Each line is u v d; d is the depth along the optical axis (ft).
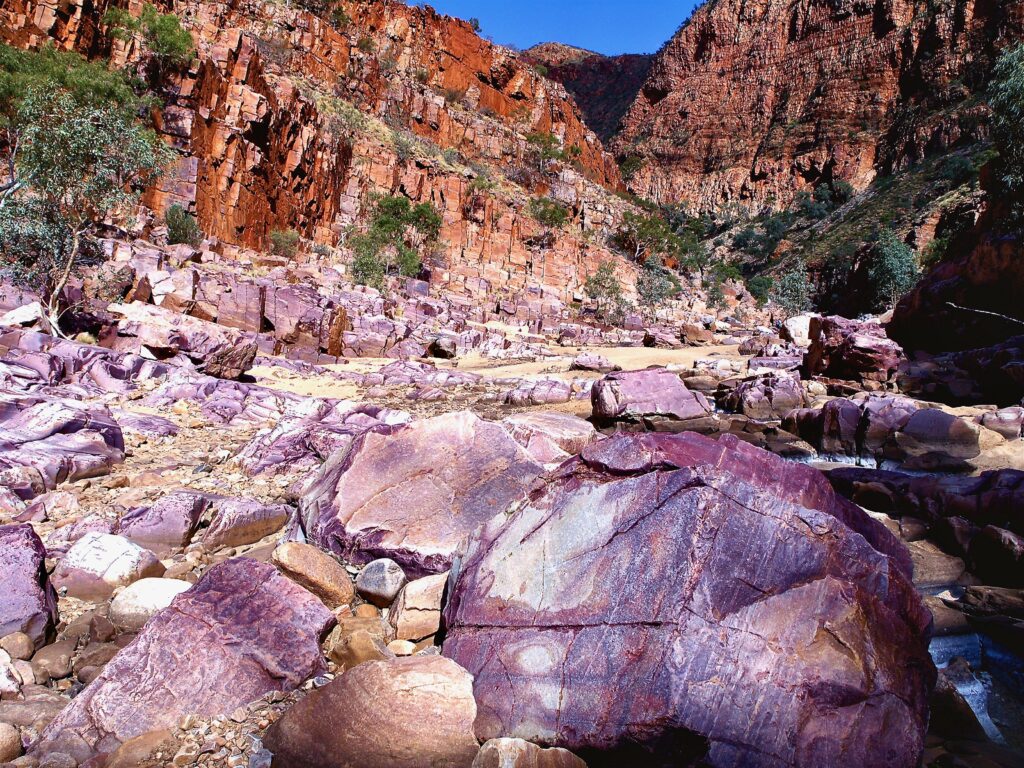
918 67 494.59
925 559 18.49
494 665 11.17
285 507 21.54
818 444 33.78
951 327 57.72
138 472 25.76
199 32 192.24
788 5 607.37
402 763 9.90
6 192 58.18
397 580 15.57
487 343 107.55
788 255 415.44
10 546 14.46
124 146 56.18
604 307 212.43
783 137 551.18
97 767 10.31
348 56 275.39
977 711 11.80
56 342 39.75
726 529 10.51
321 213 206.18
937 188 369.09
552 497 12.80
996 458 28.32
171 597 14.58
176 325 51.16
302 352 78.84
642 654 9.78
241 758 10.39
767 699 9.23
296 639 12.92
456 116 319.27
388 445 18.81
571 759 9.48
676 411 39.55
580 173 370.32
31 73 105.09
